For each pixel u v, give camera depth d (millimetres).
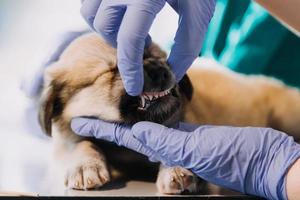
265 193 808
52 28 982
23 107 973
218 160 813
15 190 943
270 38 1018
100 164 955
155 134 852
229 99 1040
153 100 959
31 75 974
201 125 959
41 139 974
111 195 866
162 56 965
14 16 972
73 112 972
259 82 1043
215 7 930
